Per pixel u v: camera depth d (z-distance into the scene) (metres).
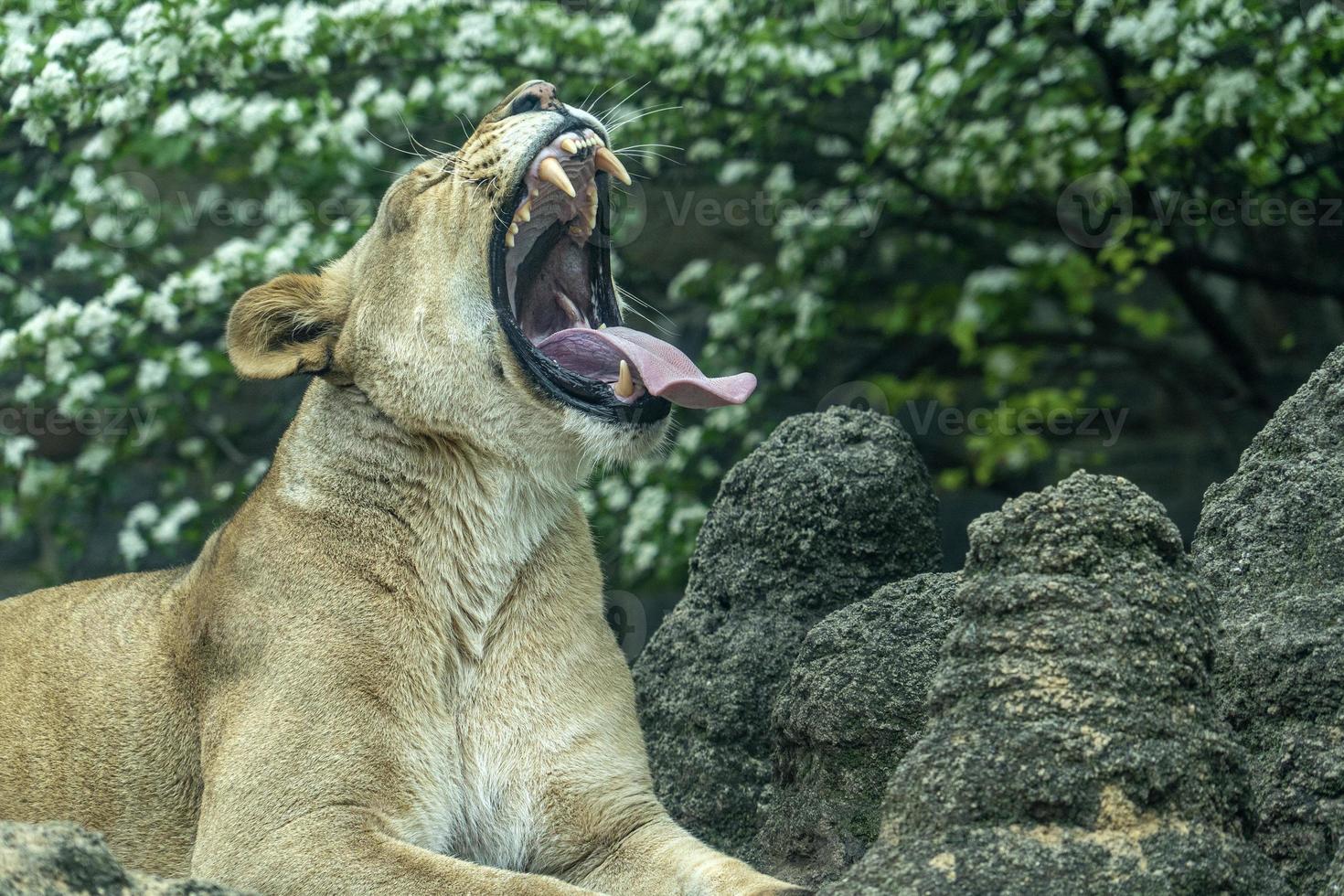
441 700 5.65
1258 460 5.41
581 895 4.86
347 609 5.61
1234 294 16.95
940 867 3.97
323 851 5.23
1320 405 5.35
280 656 5.57
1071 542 4.27
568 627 5.90
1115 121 11.36
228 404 14.24
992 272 13.96
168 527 12.02
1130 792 3.99
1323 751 4.54
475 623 5.79
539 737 5.75
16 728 6.07
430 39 11.25
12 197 11.87
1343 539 4.94
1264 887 4.05
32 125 10.22
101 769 5.92
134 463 13.41
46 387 11.52
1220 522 5.29
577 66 11.60
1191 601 4.26
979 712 4.15
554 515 5.96
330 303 6.08
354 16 10.62
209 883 4.06
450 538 5.78
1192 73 11.05
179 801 5.85
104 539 15.08
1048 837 3.98
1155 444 16.92
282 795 5.35
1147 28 10.52
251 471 12.62
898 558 6.43
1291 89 10.65
